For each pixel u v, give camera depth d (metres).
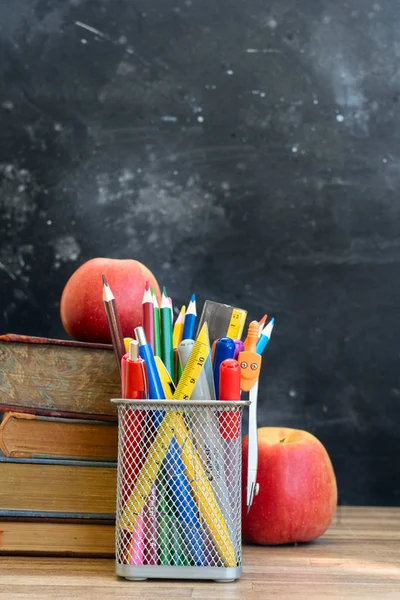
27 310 1.83
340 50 1.85
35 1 1.89
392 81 1.85
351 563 1.07
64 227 1.84
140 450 0.97
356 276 1.81
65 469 1.08
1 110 1.87
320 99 1.85
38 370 1.10
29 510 1.07
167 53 1.87
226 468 0.97
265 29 1.86
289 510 1.21
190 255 1.83
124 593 0.87
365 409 1.78
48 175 1.85
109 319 1.03
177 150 1.85
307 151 1.83
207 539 0.96
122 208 1.84
